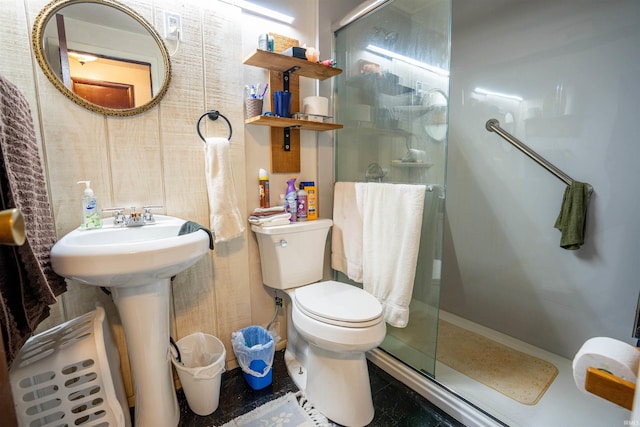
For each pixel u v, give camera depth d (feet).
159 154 4.20
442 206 4.29
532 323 5.84
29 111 3.01
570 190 5.05
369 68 5.27
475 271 6.66
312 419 4.09
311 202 5.41
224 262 4.86
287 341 5.58
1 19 3.19
